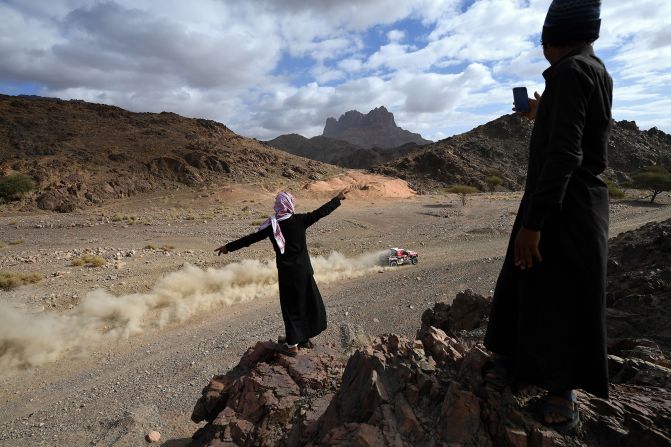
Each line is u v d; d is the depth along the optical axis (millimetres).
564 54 2338
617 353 5422
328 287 23203
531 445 2420
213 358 14883
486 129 131625
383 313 18156
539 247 2330
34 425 11281
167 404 11883
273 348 5453
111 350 15969
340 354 5422
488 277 22703
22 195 68250
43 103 129000
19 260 28188
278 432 4156
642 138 122688
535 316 2348
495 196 76312
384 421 2830
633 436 2457
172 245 35188
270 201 68750
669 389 3092
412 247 34625
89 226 47906
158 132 120688
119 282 23359
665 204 59875
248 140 143375
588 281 2232
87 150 99000
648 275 8031
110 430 10391
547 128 2268
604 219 2285
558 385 2301
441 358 3258
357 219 49094
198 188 88938
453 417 2676
